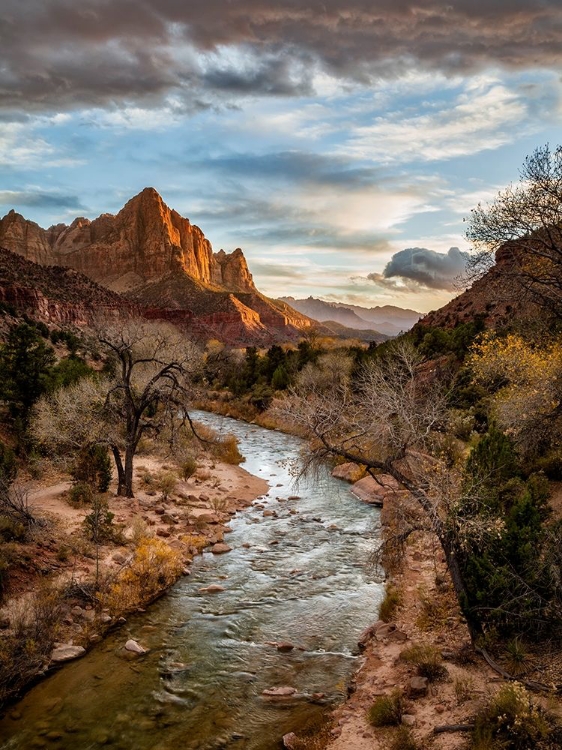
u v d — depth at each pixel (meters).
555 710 6.71
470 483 9.98
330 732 7.60
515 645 8.12
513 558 8.88
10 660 8.85
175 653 10.09
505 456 12.51
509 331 18.70
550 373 13.52
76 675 9.30
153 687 8.95
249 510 20.59
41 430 20.42
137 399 21.03
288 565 14.81
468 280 13.43
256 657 9.95
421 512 10.46
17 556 12.16
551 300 13.32
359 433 10.55
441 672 8.38
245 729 7.84
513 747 6.25
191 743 7.53
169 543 15.80
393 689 8.35
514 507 9.49
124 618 11.51
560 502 13.24
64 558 13.01
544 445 15.57
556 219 12.15
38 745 7.47
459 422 21.52
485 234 12.86
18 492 14.48
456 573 9.17
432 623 10.32
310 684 9.02
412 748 6.69
